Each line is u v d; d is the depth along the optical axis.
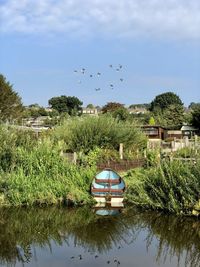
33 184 15.65
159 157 19.84
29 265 9.02
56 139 23.14
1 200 15.05
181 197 13.88
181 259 9.48
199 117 59.00
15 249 10.29
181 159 16.47
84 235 11.56
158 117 70.56
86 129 23.09
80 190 15.79
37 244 10.72
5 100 58.81
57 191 15.48
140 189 15.12
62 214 13.96
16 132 19.44
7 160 16.59
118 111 47.09
